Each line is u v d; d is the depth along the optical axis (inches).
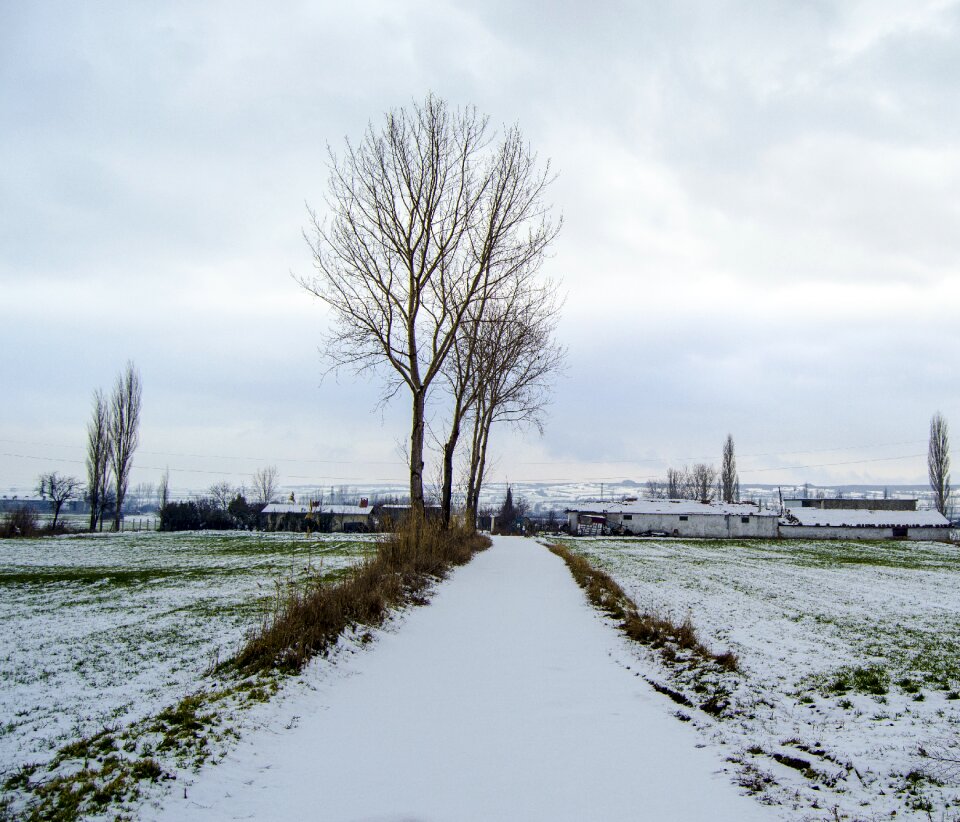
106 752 248.5
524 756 251.9
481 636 490.9
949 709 341.1
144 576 1002.1
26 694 347.6
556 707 319.0
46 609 661.3
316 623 405.1
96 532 2561.5
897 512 3476.9
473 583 823.7
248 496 4571.9
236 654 413.1
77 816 192.7
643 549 2054.6
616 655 443.5
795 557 1827.0
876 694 372.2
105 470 2645.2
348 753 250.8
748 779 235.3
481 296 1008.9
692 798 216.2
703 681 379.9
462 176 947.3
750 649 504.4
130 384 2719.0
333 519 3095.5
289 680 331.6
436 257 949.2
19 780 229.1
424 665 396.8
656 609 697.0
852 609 763.4
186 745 245.4
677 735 284.0
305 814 198.1
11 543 1881.2
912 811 210.7
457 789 219.0
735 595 883.4
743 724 306.2
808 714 330.6
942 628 630.5
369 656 409.4
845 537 3292.3
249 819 194.1
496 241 986.7
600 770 239.3
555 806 207.0
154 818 192.5
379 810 201.8
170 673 389.1
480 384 1291.8
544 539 2571.4
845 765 254.1
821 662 460.1
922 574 1318.9
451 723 290.5
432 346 1020.5
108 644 480.1
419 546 835.4
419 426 950.4
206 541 2047.2
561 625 549.0
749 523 3420.3
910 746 277.4
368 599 504.4
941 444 3464.6
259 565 1218.6
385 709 308.3
